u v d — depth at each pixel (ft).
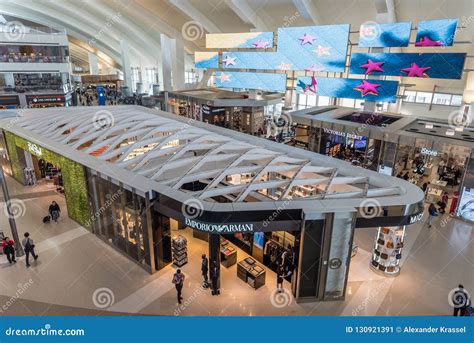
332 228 37.96
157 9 126.62
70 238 53.88
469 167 59.26
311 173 50.65
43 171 76.89
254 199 44.27
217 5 112.16
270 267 47.19
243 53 109.40
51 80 136.26
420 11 83.46
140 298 41.04
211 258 40.65
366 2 89.61
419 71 79.00
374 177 47.26
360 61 86.74
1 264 46.96
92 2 147.54
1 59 127.24
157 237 44.93
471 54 87.81
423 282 44.47
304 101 139.95
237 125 120.47
